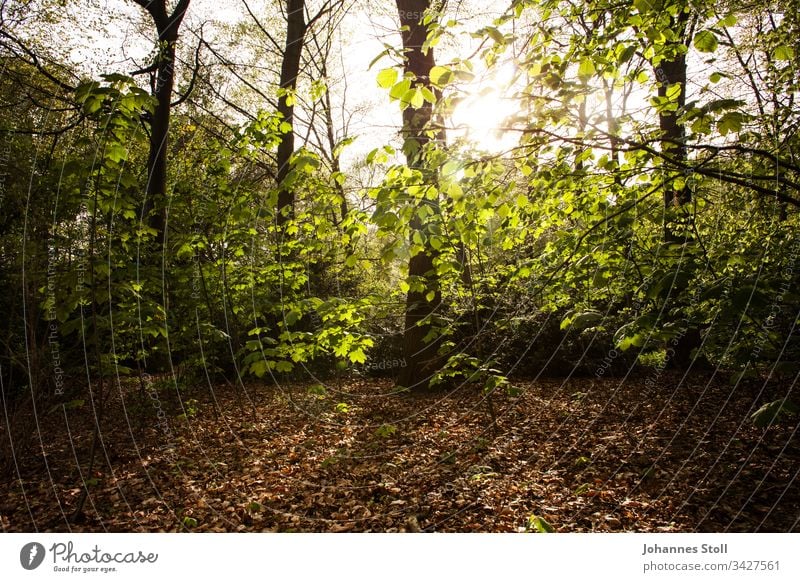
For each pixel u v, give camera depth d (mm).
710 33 3174
